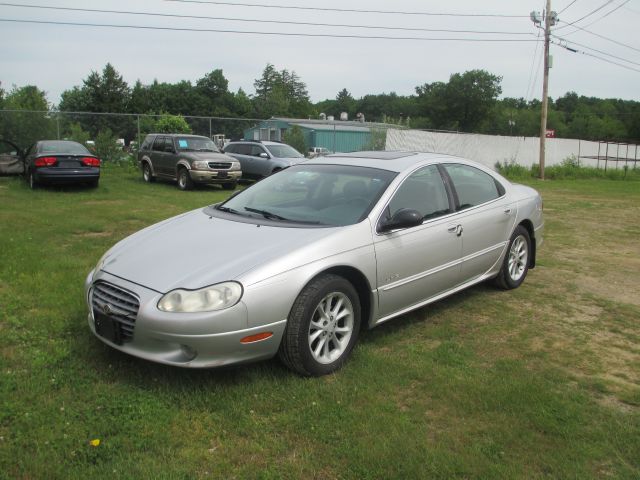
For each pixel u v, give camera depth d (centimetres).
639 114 7981
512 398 354
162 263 382
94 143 2147
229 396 347
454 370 398
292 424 320
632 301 587
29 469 273
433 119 7644
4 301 500
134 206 1192
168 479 270
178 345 346
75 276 586
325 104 12112
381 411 337
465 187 536
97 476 270
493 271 569
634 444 312
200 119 2520
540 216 640
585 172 2939
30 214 1012
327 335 389
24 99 3234
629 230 1063
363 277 411
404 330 477
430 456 292
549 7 2633
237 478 275
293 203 470
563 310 546
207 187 1684
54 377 362
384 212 438
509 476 279
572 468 287
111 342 372
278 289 358
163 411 329
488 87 7375
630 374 406
